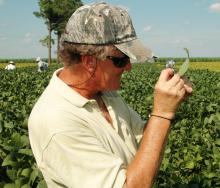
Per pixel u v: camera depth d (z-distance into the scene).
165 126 2.11
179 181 4.17
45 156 2.12
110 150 2.24
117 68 2.20
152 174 2.03
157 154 2.06
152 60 2.24
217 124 6.03
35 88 16.78
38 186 3.34
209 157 5.09
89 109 2.24
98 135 2.20
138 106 9.76
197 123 7.01
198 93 13.62
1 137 5.16
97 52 2.14
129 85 17.94
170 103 2.11
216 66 74.50
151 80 21.80
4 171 4.63
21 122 6.33
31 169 3.89
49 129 2.09
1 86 18.00
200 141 5.82
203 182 3.98
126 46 2.15
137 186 2.01
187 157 5.12
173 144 5.74
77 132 2.11
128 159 2.34
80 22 2.14
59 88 2.21
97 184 2.02
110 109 2.48
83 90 2.29
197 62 96.25
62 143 2.07
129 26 2.19
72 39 2.16
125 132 2.49
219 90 15.14
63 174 2.09
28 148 4.34
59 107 2.15
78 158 2.07
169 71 2.18
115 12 2.17
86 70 2.23
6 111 7.62
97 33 2.12
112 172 2.03
